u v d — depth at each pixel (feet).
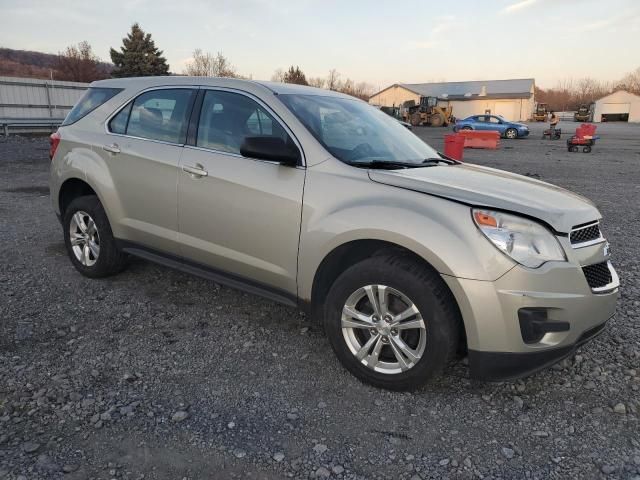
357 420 9.48
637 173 47.14
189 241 13.06
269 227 11.46
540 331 9.24
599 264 10.32
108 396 9.95
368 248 10.71
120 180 14.33
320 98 13.42
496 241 9.17
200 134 13.02
